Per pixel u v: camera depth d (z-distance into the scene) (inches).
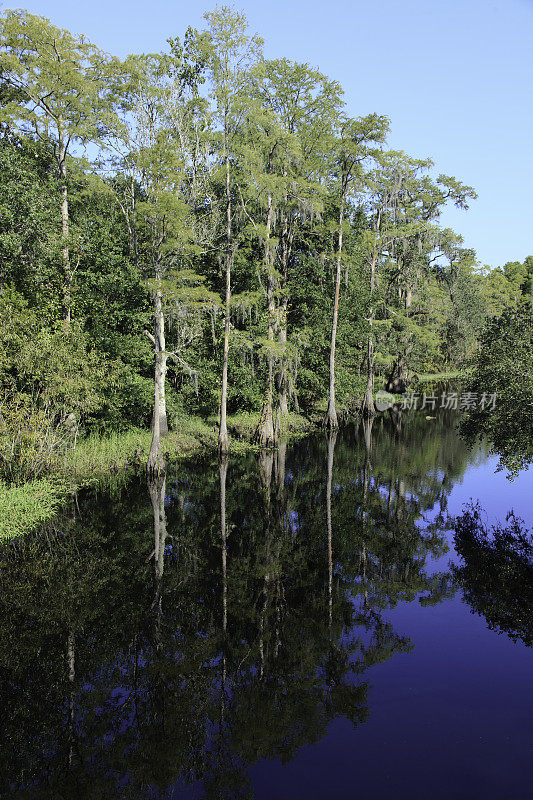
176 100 778.8
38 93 676.7
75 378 644.1
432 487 698.2
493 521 543.8
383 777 210.1
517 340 498.0
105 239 791.1
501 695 262.2
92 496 617.9
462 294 1801.2
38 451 616.4
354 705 257.6
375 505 623.8
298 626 347.9
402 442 1027.9
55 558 457.4
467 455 906.7
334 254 1067.3
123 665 309.1
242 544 505.7
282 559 470.3
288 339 1088.8
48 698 280.7
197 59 798.5
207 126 812.6
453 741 229.5
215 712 266.5
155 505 605.0
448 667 290.7
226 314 838.5
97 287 805.2
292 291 1108.5
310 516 587.8
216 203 864.3
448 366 2237.9
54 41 666.2
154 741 249.9
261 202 891.4
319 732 243.6
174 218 664.4
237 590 403.9
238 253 943.7
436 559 458.6
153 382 871.7
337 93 976.9
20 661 311.6
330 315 1163.3
